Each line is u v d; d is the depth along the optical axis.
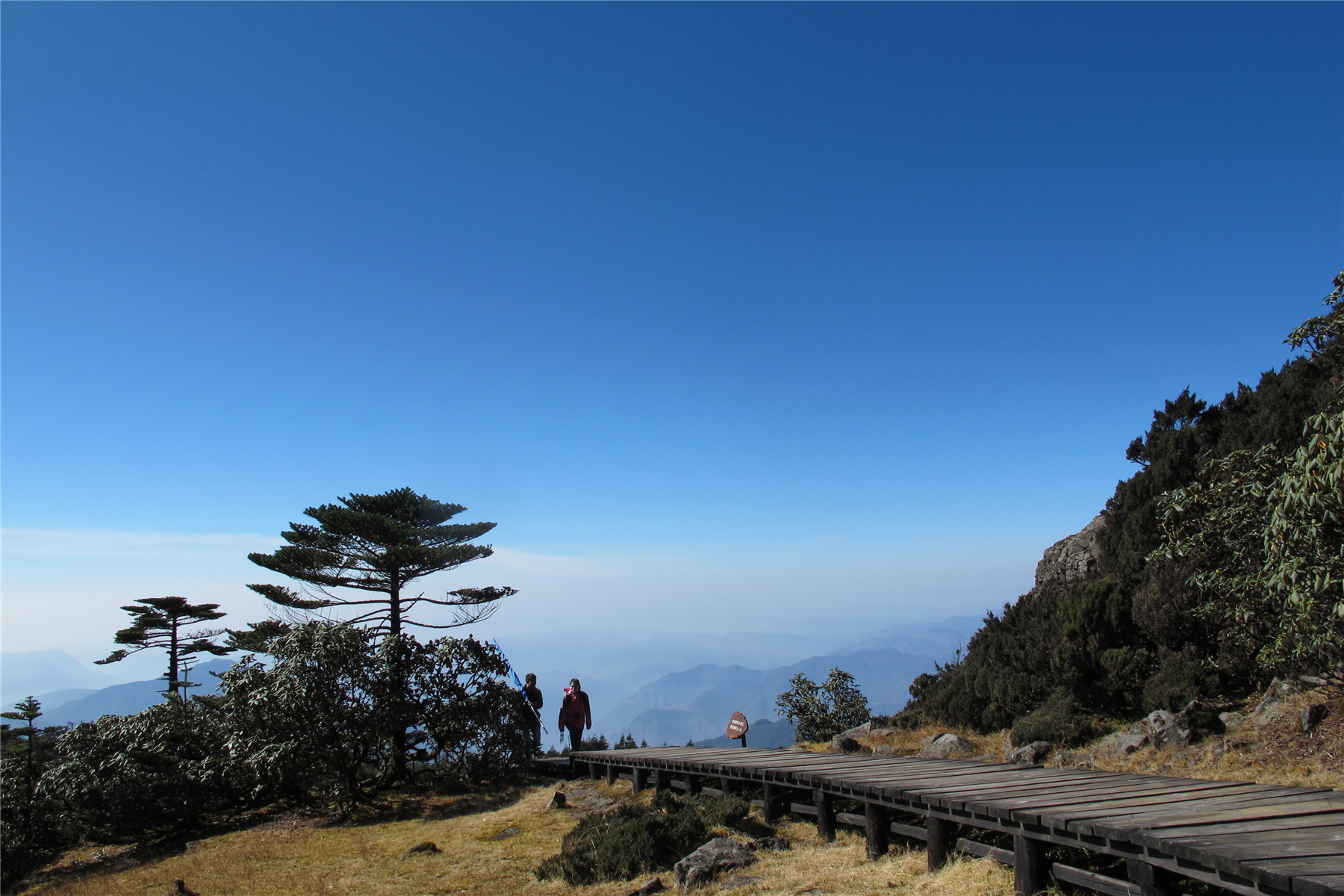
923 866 6.70
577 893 7.61
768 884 6.78
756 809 9.99
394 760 14.84
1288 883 3.74
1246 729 9.61
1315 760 8.04
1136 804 5.80
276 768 12.94
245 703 13.56
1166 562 12.23
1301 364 14.97
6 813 14.76
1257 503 7.52
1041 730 11.76
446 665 14.88
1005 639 15.24
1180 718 10.04
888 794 7.07
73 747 14.23
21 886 13.34
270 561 19.17
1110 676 12.23
